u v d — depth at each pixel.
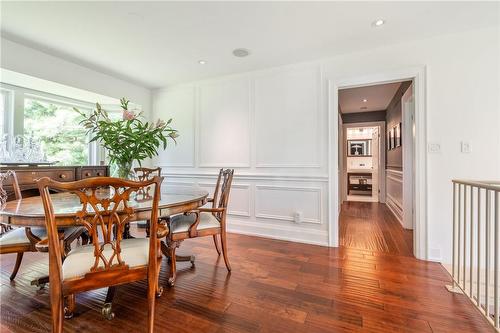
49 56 2.69
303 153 2.94
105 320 1.45
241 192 3.30
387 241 2.91
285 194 3.03
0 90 2.73
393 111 4.64
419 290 1.77
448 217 2.30
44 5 1.83
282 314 1.49
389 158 5.16
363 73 2.61
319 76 2.83
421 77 2.37
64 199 1.83
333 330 1.35
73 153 3.45
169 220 2.07
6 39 2.35
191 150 3.70
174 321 1.43
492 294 1.78
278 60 2.86
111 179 1.12
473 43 2.21
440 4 1.82
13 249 1.59
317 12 1.93
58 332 1.11
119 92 3.50
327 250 2.62
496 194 1.31
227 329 1.36
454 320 1.43
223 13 1.95
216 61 2.89
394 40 2.38
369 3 1.82
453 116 2.28
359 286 1.83
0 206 1.56
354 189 7.46
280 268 2.15
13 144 2.76
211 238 3.02
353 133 7.64
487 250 1.43
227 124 3.42
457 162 2.27
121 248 1.33
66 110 3.37
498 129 2.17
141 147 1.82
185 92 3.73
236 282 1.89
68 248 1.69
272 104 3.11
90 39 2.37
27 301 1.62
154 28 2.17
